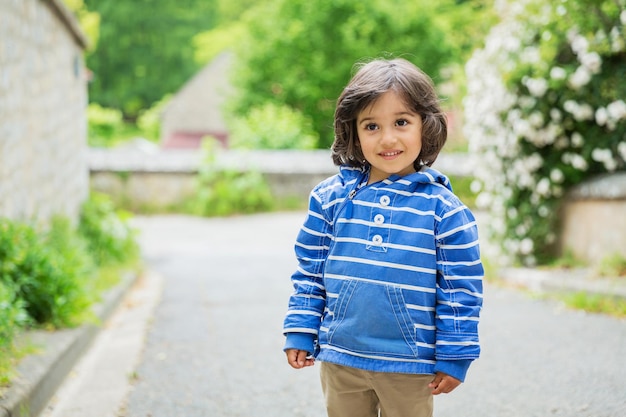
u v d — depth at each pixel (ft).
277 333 15.62
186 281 23.47
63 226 20.13
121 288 20.01
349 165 7.23
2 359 10.85
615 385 10.89
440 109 6.91
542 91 20.25
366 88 6.64
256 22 69.15
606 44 19.06
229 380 12.09
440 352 6.42
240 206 47.62
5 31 15.98
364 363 6.60
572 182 21.80
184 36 138.00
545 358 12.57
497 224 22.98
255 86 68.39
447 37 66.69
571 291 18.10
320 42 66.28
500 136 22.07
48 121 20.49
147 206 48.26
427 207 6.65
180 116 102.63
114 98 138.41
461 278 6.51
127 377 12.34
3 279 13.41
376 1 66.23
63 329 13.78
